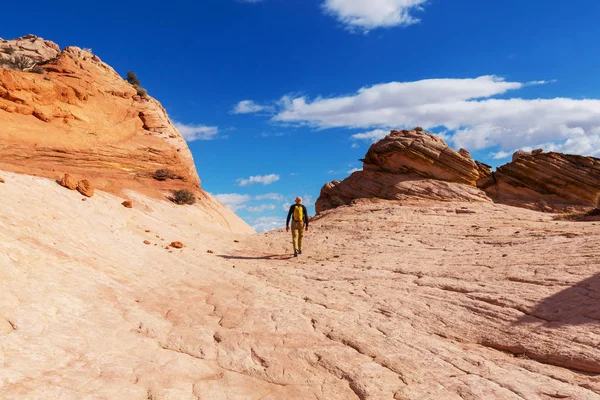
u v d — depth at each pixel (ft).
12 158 67.36
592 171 100.37
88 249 30.73
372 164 114.62
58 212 34.91
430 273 30.09
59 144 78.89
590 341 16.58
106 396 13.76
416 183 101.76
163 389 14.82
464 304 22.94
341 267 35.83
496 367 16.46
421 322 21.62
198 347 19.06
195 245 47.14
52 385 13.83
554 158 104.94
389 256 38.88
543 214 71.41
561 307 19.86
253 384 16.06
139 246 37.45
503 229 46.98
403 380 15.90
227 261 40.11
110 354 17.13
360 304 24.89
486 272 27.96
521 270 26.71
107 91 114.32
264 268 36.73
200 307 24.71
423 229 52.90
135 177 88.74
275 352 18.62
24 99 77.46
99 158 84.99
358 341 19.35
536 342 17.66
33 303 19.74
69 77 98.27
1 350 15.31
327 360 17.72
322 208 116.57
